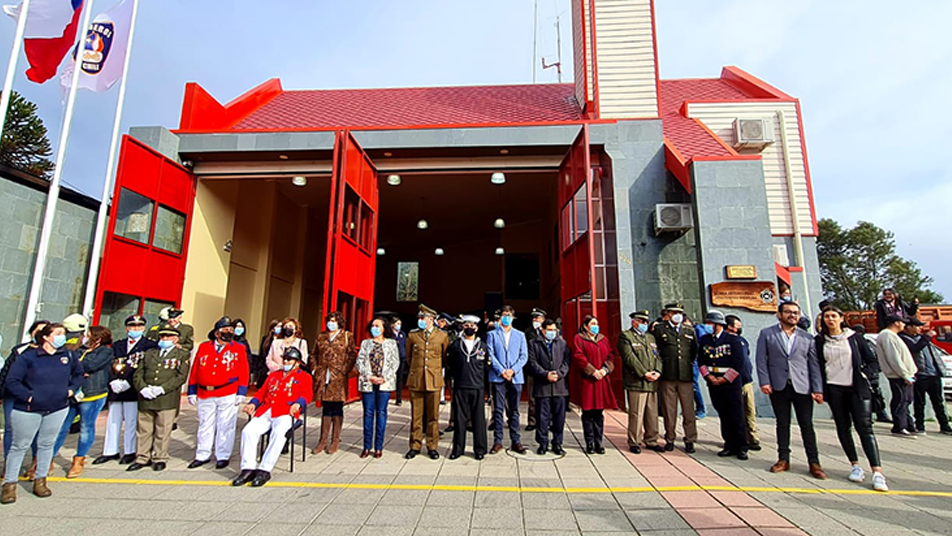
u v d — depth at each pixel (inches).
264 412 183.0
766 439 246.7
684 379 218.8
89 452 216.4
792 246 432.8
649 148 389.7
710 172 343.0
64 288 311.4
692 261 372.2
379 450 208.4
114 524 135.3
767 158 457.1
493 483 171.8
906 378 251.0
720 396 212.4
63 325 182.5
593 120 399.9
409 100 530.3
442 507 147.9
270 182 581.6
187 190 418.0
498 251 697.6
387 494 160.2
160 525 134.5
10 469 153.0
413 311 881.5
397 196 617.3
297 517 139.9
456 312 861.2
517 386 219.3
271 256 579.5
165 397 192.1
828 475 180.9
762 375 194.5
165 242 390.0
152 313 371.9
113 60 329.1
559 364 216.8
